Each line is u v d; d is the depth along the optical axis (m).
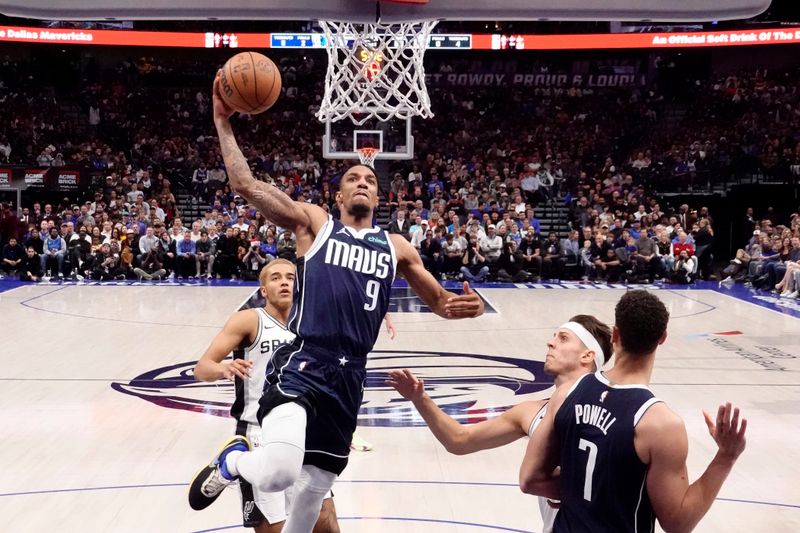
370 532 4.87
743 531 5.00
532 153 26.16
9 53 28.47
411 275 3.62
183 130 27.20
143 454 6.43
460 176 23.30
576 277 19.39
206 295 15.98
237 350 4.34
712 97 27.30
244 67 3.40
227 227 19.39
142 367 9.56
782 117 26.34
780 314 14.07
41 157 24.39
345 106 10.53
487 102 28.42
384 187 24.84
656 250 18.89
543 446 2.91
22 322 12.66
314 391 3.30
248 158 24.89
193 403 7.98
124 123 27.12
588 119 27.59
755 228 19.75
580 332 3.29
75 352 10.39
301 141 26.36
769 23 27.19
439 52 29.28
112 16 7.09
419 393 3.39
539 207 23.16
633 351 2.81
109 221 19.33
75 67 28.77
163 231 19.00
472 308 3.62
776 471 6.14
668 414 2.66
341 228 3.47
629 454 2.67
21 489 5.62
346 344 3.37
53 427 7.15
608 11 7.24
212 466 3.72
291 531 3.51
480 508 5.28
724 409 2.64
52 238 18.77
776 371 9.60
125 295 15.92
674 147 25.45
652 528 2.74
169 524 4.99
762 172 23.22
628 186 23.48
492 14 7.28
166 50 29.45
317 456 3.35
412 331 12.13
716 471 2.67
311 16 7.23
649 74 28.95
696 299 16.00
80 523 5.01
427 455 6.44
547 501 3.20
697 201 23.67
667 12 7.22
